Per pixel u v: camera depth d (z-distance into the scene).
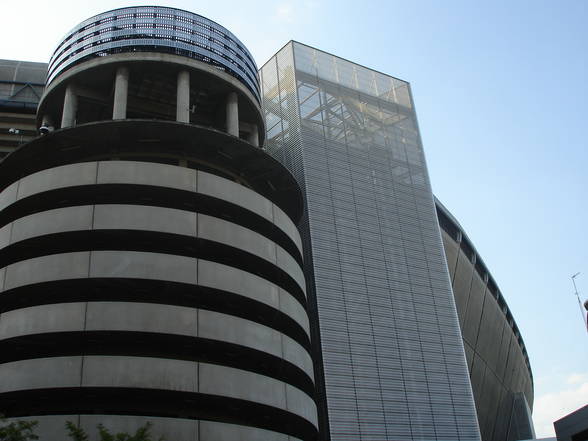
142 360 38.91
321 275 62.97
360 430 56.59
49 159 50.94
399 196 75.69
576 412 41.50
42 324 39.72
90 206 43.91
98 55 55.69
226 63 59.00
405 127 83.00
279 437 41.97
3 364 38.84
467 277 104.44
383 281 67.38
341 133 75.12
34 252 45.34
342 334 60.88
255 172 55.75
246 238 47.41
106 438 28.52
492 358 113.62
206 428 38.41
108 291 43.12
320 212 67.06
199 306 45.34
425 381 63.78
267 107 78.00
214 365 40.81
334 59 81.00
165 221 44.34
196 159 52.56
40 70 76.81
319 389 57.59
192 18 59.38
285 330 49.66
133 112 59.19
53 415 36.38
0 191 53.88
